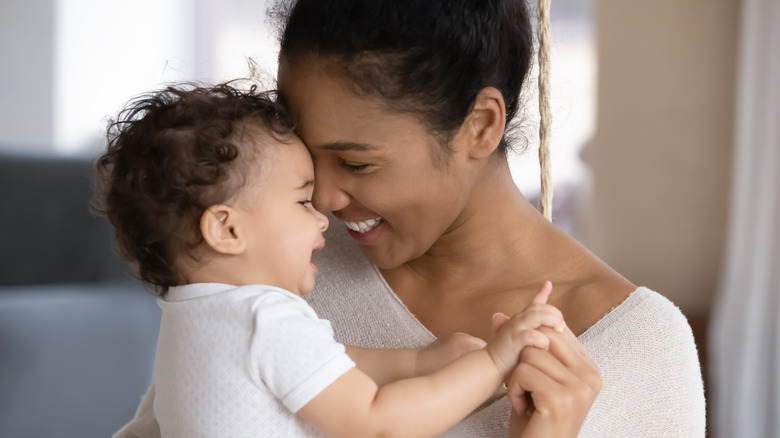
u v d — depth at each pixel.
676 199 4.17
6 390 2.75
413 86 1.01
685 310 4.16
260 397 0.99
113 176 1.08
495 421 1.09
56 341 2.96
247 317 1.00
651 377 1.08
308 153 1.09
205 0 5.08
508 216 1.19
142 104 1.12
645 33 4.14
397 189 1.07
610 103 4.24
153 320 3.25
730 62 4.02
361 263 1.27
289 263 1.07
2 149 3.57
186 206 1.04
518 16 1.13
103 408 2.81
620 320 1.10
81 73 4.89
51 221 3.54
